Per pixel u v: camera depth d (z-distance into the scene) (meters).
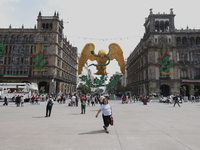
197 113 15.16
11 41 63.19
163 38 56.69
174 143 5.90
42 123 9.89
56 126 8.96
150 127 8.66
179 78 55.03
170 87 54.47
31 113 15.05
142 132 7.55
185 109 19.38
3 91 36.12
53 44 61.31
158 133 7.36
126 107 22.64
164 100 35.62
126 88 76.00
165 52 55.16
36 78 59.69
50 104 12.90
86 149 5.28
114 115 13.70
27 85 36.03
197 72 55.81
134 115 13.69
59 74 65.69
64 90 72.50
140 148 5.37
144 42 64.62
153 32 56.56
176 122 10.19
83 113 15.09
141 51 69.62
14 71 60.78
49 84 59.09
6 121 10.62
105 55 24.98
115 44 25.09
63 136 6.87
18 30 62.91
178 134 7.18
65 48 75.44
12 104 27.80
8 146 5.55
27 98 34.72
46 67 60.22
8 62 61.72
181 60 56.03
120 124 9.52
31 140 6.28
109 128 8.44
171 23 57.75
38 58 60.09
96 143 5.91
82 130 7.99
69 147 5.47
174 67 55.31
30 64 61.41
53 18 62.91
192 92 54.38
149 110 18.16
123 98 31.78
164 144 5.79
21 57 61.19
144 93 61.47
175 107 22.62
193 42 59.09
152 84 54.22
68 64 80.06
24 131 7.76
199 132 7.54
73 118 11.99
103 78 25.39
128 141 6.15
